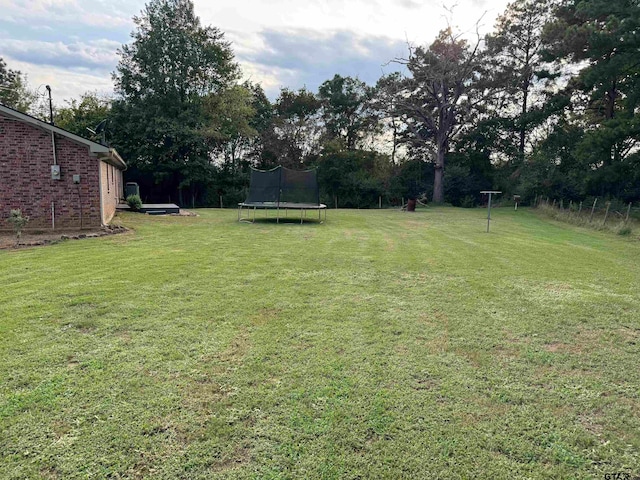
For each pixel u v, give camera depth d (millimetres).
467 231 12844
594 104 24906
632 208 19109
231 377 3000
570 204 19812
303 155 33469
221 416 2527
